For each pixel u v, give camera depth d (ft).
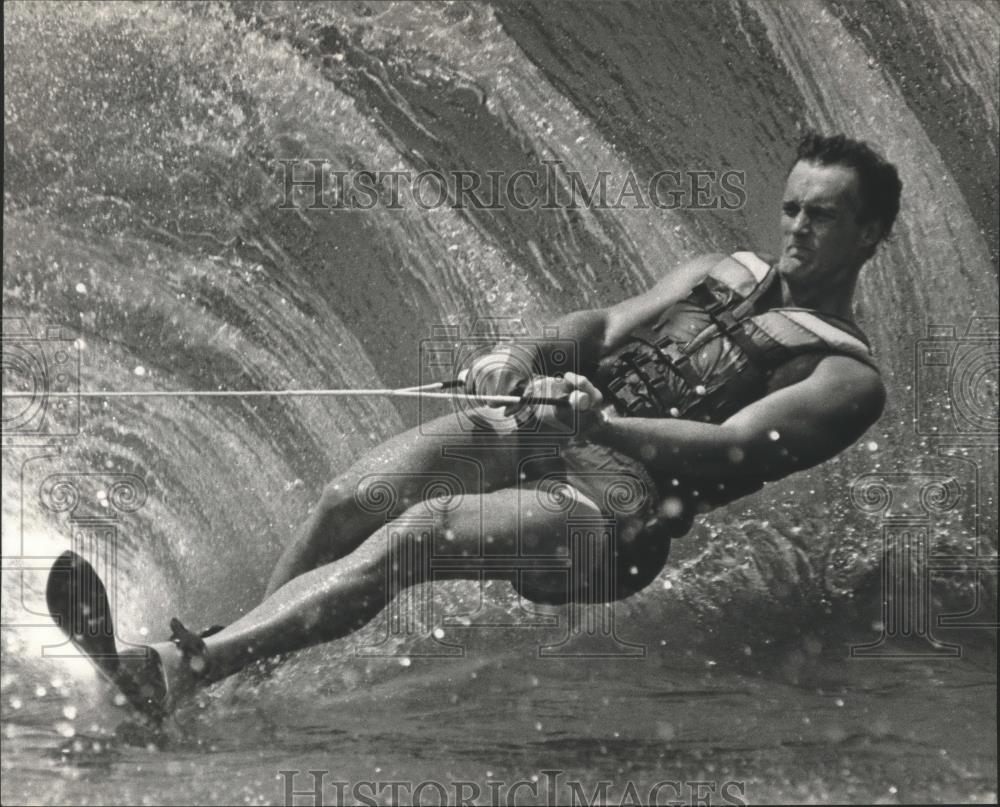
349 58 63.52
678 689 37.11
